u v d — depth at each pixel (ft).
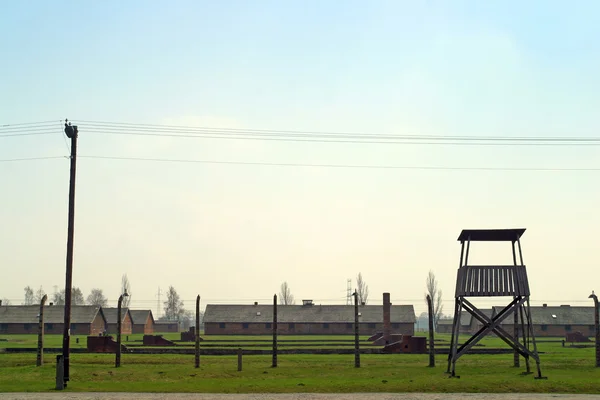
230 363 163.43
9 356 184.44
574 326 452.76
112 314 493.36
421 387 118.11
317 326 459.73
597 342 152.97
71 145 137.18
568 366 152.05
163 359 174.19
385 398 105.91
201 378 133.28
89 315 449.48
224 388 117.70
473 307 137.69
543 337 417.69
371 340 318.45
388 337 277.03
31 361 166.71
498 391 115.65
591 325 452.35
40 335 156.76
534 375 132.98
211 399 104.83
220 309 471.62
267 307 474.90
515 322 153.17
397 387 118.11
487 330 136.05
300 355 190.80
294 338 363.56
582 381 122.93
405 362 165.99
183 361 169.07
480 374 135.95
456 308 138.00
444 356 185.57
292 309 471.21
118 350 154.61
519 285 134.10
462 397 107.45
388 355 190.19
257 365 157.38
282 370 145.79
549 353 207.51
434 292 615.98
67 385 122.72
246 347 242.78
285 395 109.81
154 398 106.01
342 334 453.17
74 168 136.87
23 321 446.60
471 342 144.36
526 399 105.19
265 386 119.75
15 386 122.01
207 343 281.95
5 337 377.71
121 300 157.28
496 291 134.10
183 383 124.77
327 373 140.56
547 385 119.03
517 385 119.34
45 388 119.14
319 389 116.67
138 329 517.96
